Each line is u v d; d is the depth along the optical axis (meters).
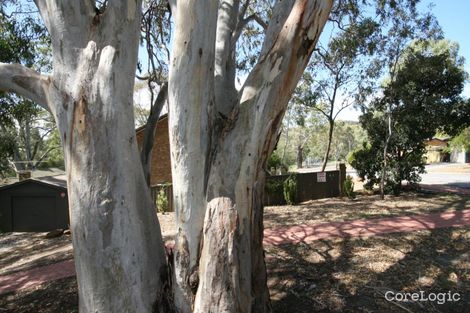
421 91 14.70
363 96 15.86
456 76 14.52
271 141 3.02
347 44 14.41
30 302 6.02
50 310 5.57
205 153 2.89
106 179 2.75
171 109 2.87
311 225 9.66
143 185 3.10
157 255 3.12
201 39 2.77
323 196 15.19
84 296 2.86
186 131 2.82
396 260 6.60
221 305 2.71
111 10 2.84
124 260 2.81
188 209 2.87
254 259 3.54
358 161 15.81
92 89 2.76
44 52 10.91
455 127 15.35
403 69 14.84
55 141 40.09
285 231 9.11
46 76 3.05
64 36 2.83
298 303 5.06
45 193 14.68
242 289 2.88
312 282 5.73
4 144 14.14
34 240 12.62
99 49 2.81
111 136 2.78
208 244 2.77
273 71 2.84
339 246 7.52
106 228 2.75
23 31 9.21
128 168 2.88
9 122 11.23
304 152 56.44
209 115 2.92
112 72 2.79
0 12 9.08
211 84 2.94
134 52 2.97
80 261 2.82
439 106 14.35
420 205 12.20
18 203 14.78
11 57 8.98
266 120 2.88
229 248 2.74
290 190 13.91
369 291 5.34
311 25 2.79
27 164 33.66
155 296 2.97
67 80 2.82
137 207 2.96
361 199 14.29
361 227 9.09
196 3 2.74
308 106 18.22
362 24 13.94
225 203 2.81
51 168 39.75
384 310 4.78
